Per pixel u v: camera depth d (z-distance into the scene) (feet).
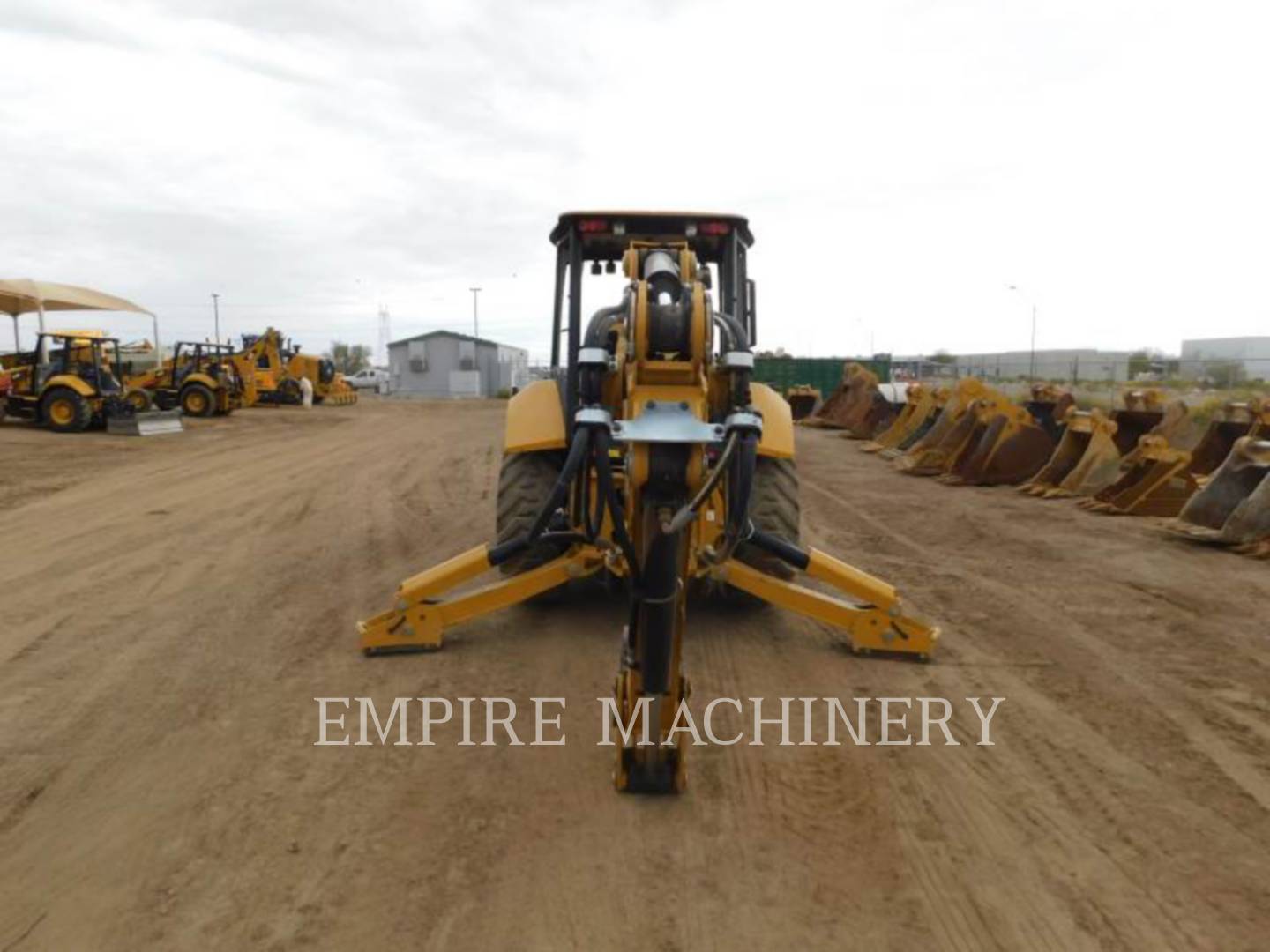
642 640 11.42
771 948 9.29
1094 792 12.53
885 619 17.75
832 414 75.10
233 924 9.68
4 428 70.69
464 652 18.13
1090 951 9.26
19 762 13.41
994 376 138.21
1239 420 33.91
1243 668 17.34
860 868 10.71
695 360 13.24
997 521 32.48
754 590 17.93
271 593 22.53
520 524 20.08
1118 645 18.69
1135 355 159.94
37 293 100.22
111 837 11.40
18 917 9.82
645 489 11.34
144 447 60.03
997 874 10.60
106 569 25.00
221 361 97.04
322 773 13.07
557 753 13.73
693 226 19.72
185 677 16.79
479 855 10.96
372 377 214.90
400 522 32.40
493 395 207.51
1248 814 11.96
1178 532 28.84
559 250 21.40
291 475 45.65
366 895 10.18
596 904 10.02
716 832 11.49
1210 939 9.46
